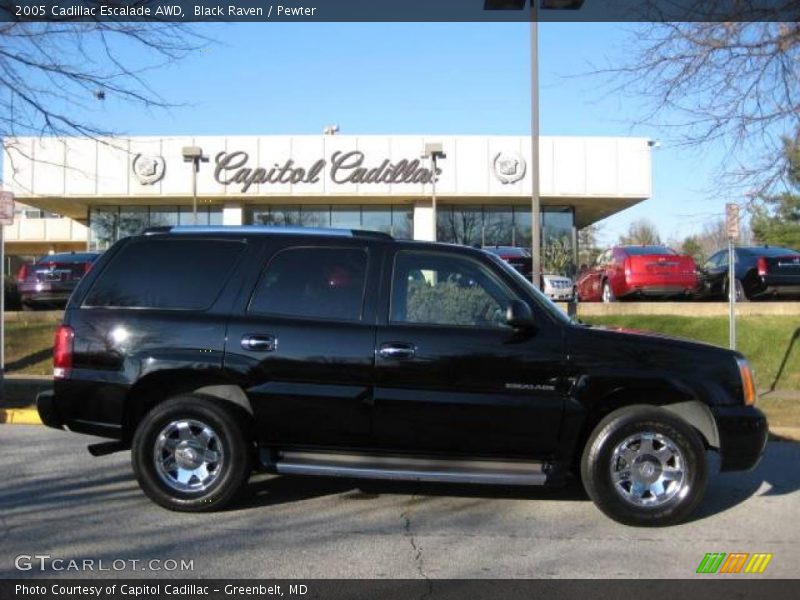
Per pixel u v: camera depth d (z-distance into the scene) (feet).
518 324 17.12
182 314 18.20
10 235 147.23
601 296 60.54
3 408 30.91
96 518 17.71
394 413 17.48
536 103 48.16
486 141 97.30
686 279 53.93
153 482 18.01
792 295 53.26
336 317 17.94
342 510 18.66
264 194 97.25
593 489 17.49
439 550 15.93
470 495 20.08
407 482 21.24
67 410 18.30
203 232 19.02
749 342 43.24
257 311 18.13
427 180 97.19
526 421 17.37
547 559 15.48
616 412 17.60
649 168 98.58
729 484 21.86
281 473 17.94
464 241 104.53
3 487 20.30
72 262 56.18
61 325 18.62
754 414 17.63
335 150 97.25
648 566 15.17
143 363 17.92
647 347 17.66
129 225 105.91
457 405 17.35
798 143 28.94
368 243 18.51
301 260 18.44
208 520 17.66
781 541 16.80
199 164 97.19
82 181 96.58
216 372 17.80
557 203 104.22
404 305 17.95
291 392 17.65
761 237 82.07
